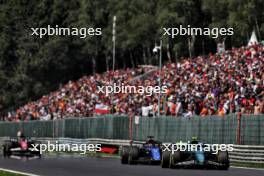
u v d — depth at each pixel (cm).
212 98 13712
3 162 11188
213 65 17112
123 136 15038
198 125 12200
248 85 13500
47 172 8588
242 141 11000
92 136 16562
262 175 8081
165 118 13350
